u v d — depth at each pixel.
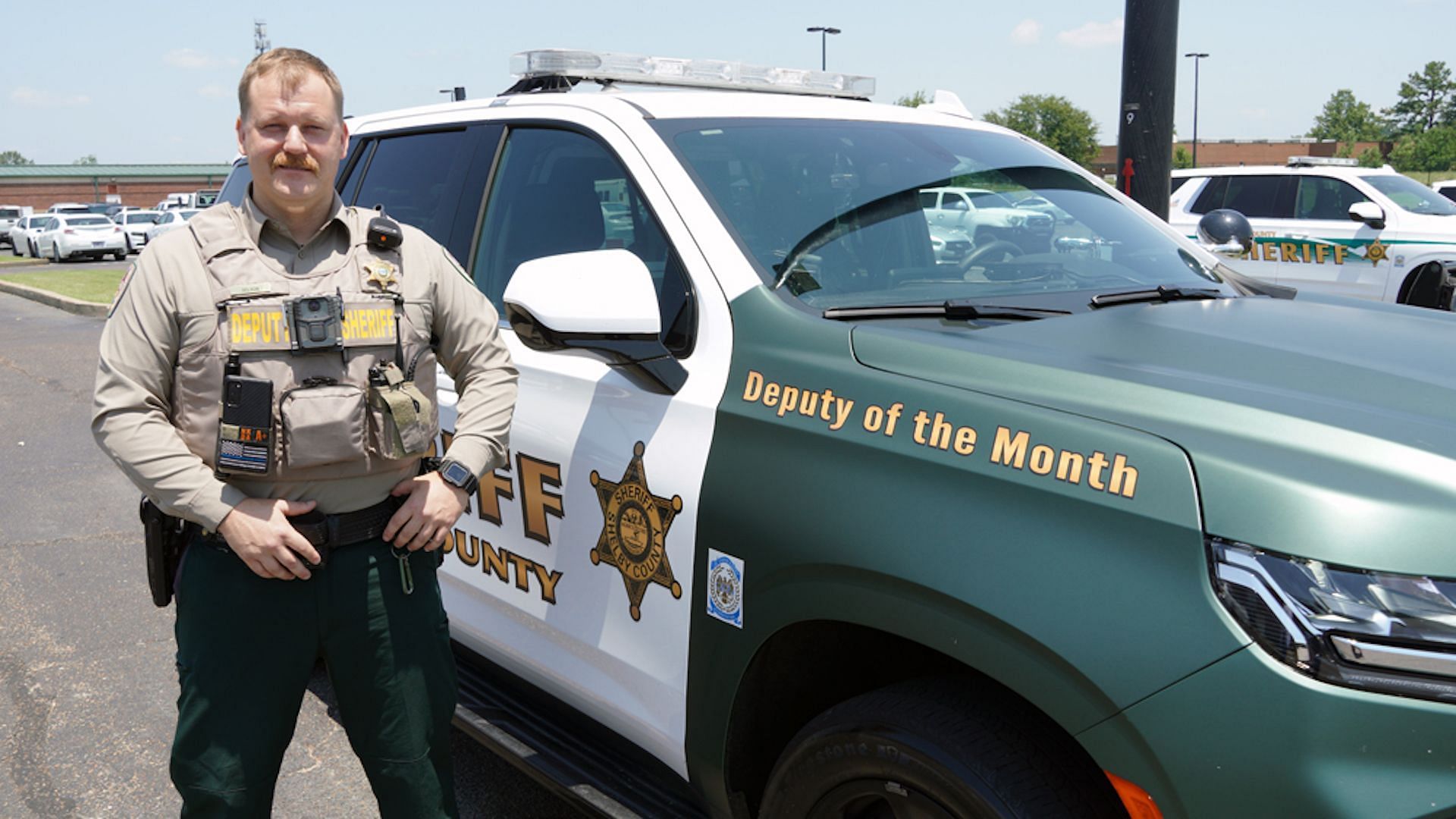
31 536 5.77
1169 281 2.83
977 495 1.82
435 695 2.24
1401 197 11.28
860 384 2.04
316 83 1.99
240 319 1.96
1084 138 68.19
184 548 2.14
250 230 2.02
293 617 2.08
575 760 2.63
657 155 2.61
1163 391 1.80
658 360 2.34
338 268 2.04
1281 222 11.75
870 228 2.62
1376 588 1.48
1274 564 1.53
